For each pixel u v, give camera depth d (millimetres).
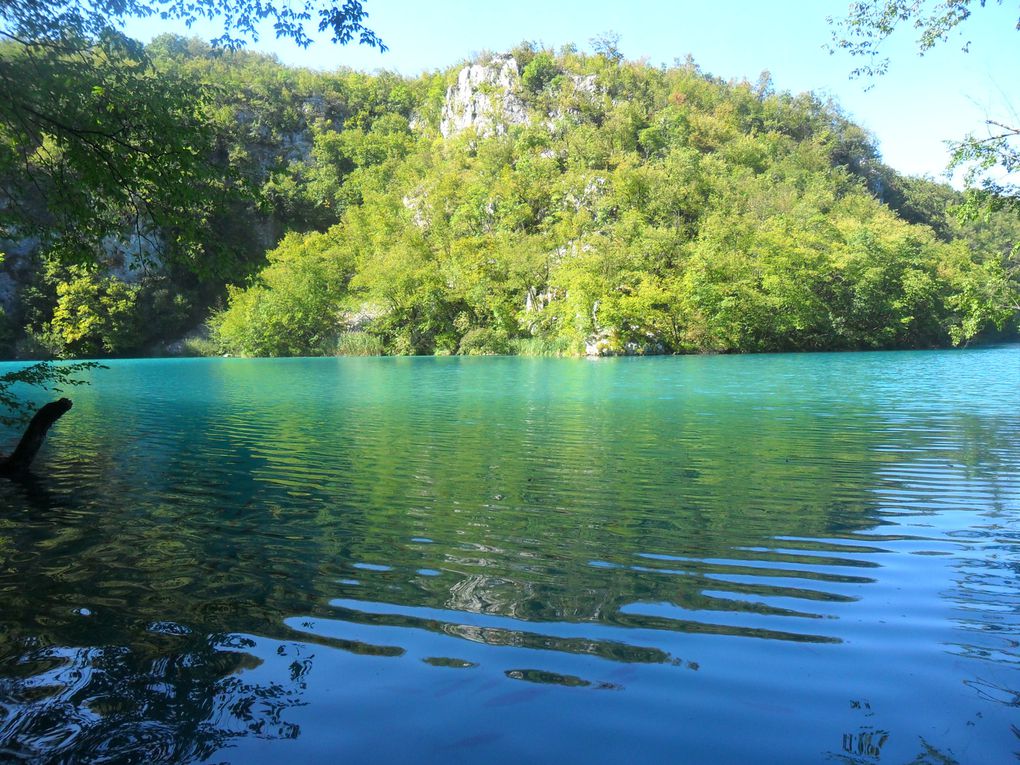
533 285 59688
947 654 3236
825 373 26953
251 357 57281
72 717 2660
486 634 3471
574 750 2422
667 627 3568
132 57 8477
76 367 8422
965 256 65375
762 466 8461
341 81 119000
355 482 7594
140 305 61375
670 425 12367
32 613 3760
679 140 85688
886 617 3707
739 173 80188
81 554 4879
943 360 36844
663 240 55812
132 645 3334
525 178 73938
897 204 109000
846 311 58406
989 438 10578
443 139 100000
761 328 54312
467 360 44562
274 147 94688
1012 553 4906
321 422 13031
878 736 2512
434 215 72688
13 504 6539
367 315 63906
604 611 3795
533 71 101750
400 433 11492
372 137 101500
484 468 8398
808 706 2742
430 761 2352
